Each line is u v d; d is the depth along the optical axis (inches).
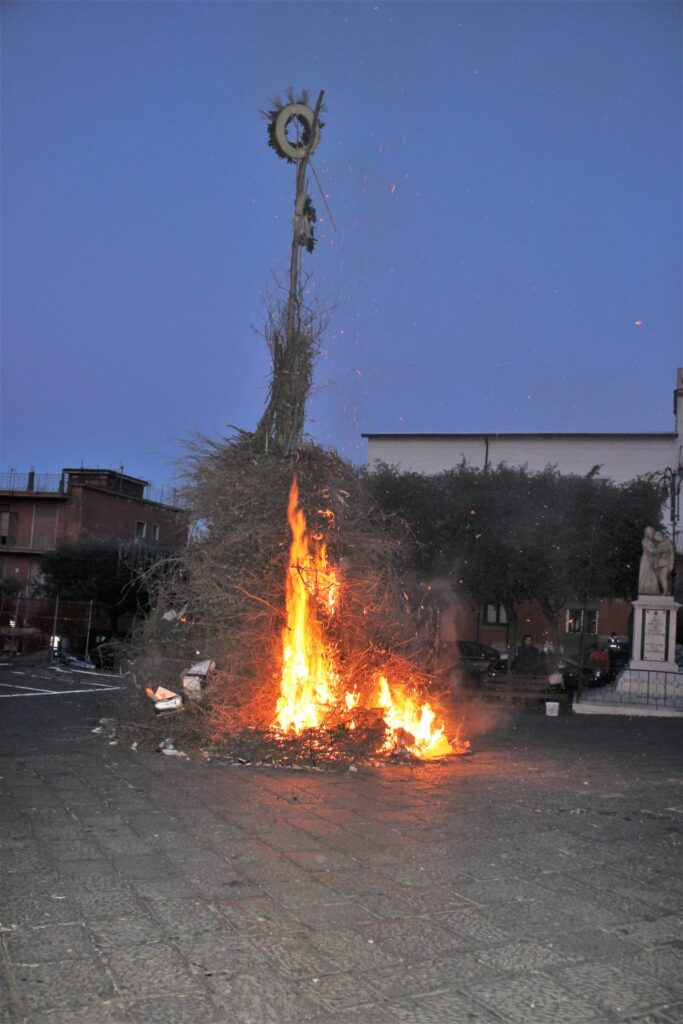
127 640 430.9
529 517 996.6
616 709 645.9
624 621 1510.8
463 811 252.2
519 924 156.1
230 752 328.8
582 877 186.7
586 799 278.1
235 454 387.2
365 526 396.8
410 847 208.1
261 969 133.4
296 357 394.3
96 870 180.2
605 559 987.9
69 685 700.7
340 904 164.1
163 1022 115.9
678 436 1669.5
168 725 361.7
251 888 171.8
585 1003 125.1
